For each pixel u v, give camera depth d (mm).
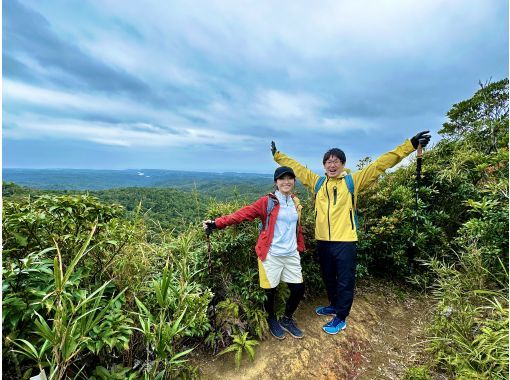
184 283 2246
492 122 4938
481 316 2477
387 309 3293
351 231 2701
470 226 2895
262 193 3318
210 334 2361
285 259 2506
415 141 2725
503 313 2072
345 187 2768
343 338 2664
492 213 2824
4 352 1461
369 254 3803
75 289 1773
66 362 1508
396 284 3814
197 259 2699
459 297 2586
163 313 1887
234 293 2682
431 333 2623
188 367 2064
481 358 1993
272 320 2609
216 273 2793
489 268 2830
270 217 2516
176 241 2836
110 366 1839
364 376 2314
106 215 2086
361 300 3371
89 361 1794
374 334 2830
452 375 2129
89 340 1562
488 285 2773
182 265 2502
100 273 2141
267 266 2480
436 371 2230
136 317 2027
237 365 2232
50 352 1581
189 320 2033
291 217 2537
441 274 3020
